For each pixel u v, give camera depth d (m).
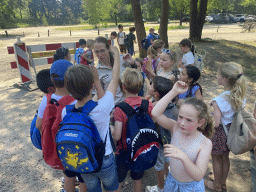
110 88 2.00
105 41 2.68
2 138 4.03
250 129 2.22
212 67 8.48
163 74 2.98
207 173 2.99
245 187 2.71
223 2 24.69
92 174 1.83
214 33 22.41
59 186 2.86
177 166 1.70
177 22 43.72
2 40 22.73
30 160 3.42
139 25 9.71
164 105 1.71
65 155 1.51
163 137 2.21
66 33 31.56
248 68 8.30
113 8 48.22
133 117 1.97
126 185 2.86
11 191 2.77
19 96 6.09
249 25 14.02
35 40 21.89
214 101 2.23
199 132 1.66
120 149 2.17
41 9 107.62
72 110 1.63
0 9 37.91
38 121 1.96
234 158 3.31
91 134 1.56
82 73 1.54
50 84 2.33
